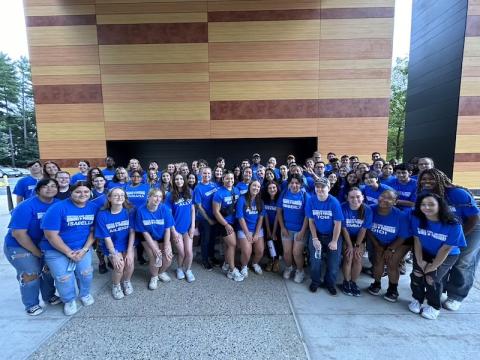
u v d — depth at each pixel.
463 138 8.23
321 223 3.32
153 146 9.11
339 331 2.60
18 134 39.41
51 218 2.73
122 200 3.15
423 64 10.31
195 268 4.14
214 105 7.95
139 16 7.72
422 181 3.12
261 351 2.35
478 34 7.89
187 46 7.79
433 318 2.77
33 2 7.72
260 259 4.10
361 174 4.81
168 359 2.26
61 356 2.30
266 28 7.72
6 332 2.62
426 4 10.08
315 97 7.89
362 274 3.90
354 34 7.68
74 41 7.80
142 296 3.29
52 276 2.96
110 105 7.98
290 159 6.40
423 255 2.88
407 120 11.66
